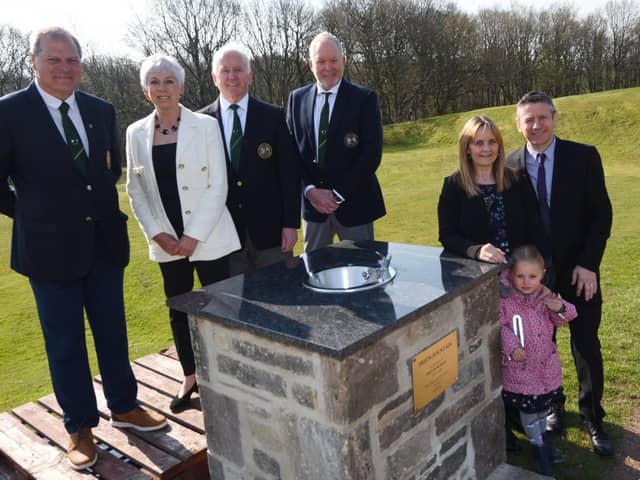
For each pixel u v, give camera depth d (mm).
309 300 2088
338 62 3434
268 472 2070
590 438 2930
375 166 3459
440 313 2127
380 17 32844
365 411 1812
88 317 2668
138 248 9398
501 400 2605
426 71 34000
